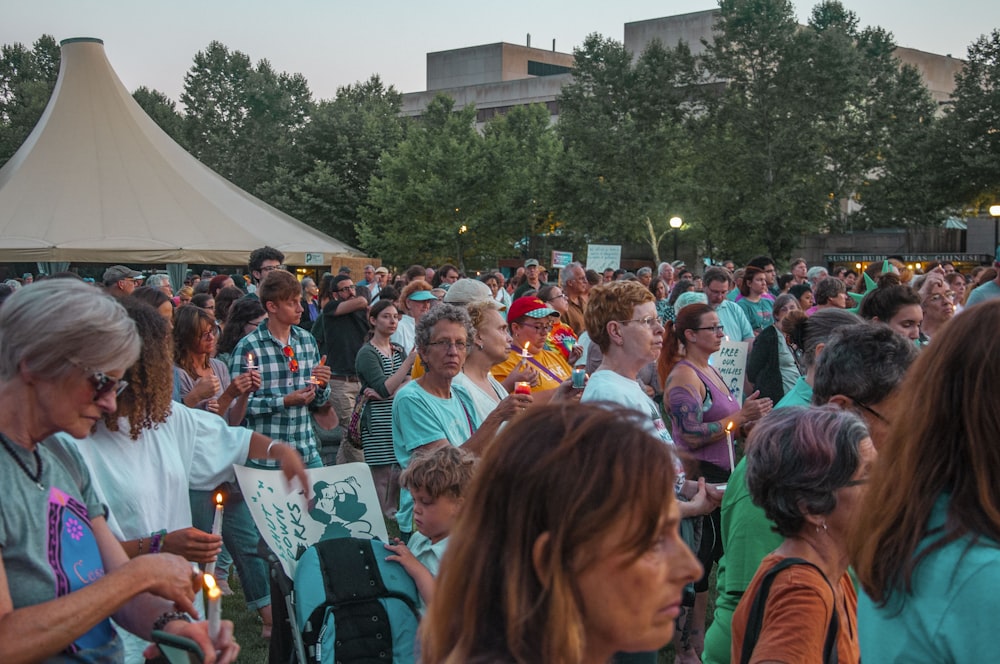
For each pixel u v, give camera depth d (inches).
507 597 51.2
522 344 231.9
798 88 1819.6
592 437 51.7
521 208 1847.9
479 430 163.5
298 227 1168.2
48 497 82.0
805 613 87.6
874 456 93.4
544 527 50.8
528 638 51.1
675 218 1255.5
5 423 80.0
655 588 51.6
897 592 71.9
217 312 378.6
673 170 1881.2
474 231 1829.5
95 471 122.6
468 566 53.1
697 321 194.4
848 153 1827.0
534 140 2046.0
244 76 2918.3
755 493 97.1
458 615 53.5
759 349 284.8
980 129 1747.0
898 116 1887.3
